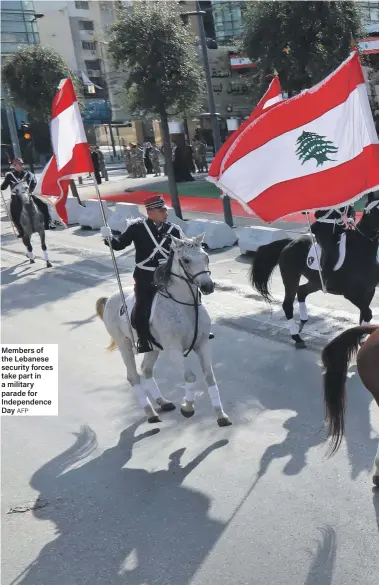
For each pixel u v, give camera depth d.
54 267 14.88
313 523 4.77
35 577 4.54
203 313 6.20
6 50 45.19
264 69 17.23
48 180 8.30
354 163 6.73
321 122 6.87
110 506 5.34
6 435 6.93
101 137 53.47
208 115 15.93
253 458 5.81
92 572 4.52
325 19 15.95
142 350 6.40
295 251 8.22
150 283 6.25
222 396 7.23
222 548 4.61
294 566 4.33
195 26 37.03
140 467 5.93
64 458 6.28
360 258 7.54
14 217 15.23
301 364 7.84
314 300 10.23
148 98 16.05
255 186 7.19
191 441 6.29
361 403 6.65
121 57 15.91
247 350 8.52
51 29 48.06
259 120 7.07
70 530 5.06
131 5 16.36
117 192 26.22
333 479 5.32
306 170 7.00
